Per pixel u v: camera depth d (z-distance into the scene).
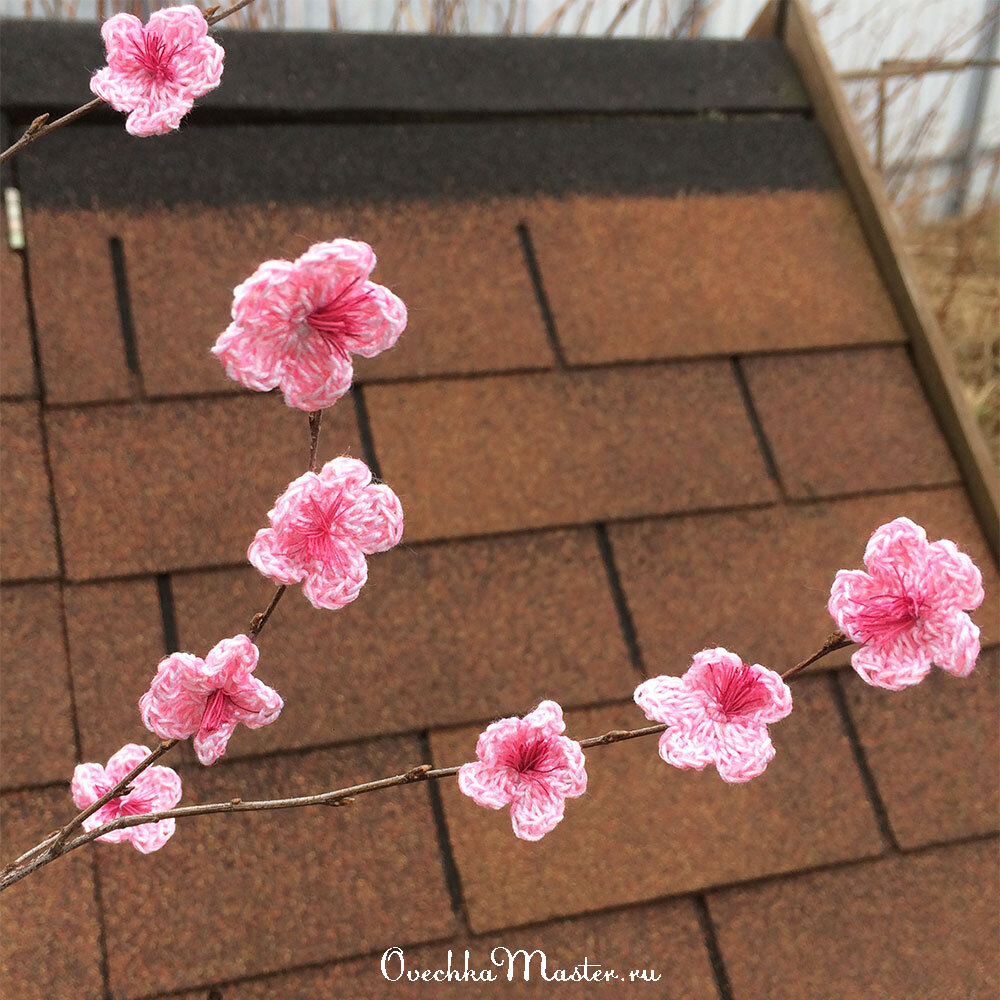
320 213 2.17
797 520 2.15
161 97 1.55
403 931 1.97
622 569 2.10
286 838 1.98
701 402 2.18
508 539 2.10
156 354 2.09
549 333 2.17
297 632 2.03
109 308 2.09
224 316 2.11
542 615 2.08
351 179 2.19
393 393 2.12
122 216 2.13
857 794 2.07
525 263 2.20
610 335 2.18
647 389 2.17
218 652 1.49
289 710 2.01
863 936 2.03
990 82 4.00
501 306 2.17
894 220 2.28
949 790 2.08
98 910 1.94
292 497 1.33
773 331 2.21
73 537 2.02
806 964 2.02
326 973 1.96
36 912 1.92
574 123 2.27
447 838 2.00
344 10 3.00
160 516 2.04
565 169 2.24
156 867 1.96
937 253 3.54
